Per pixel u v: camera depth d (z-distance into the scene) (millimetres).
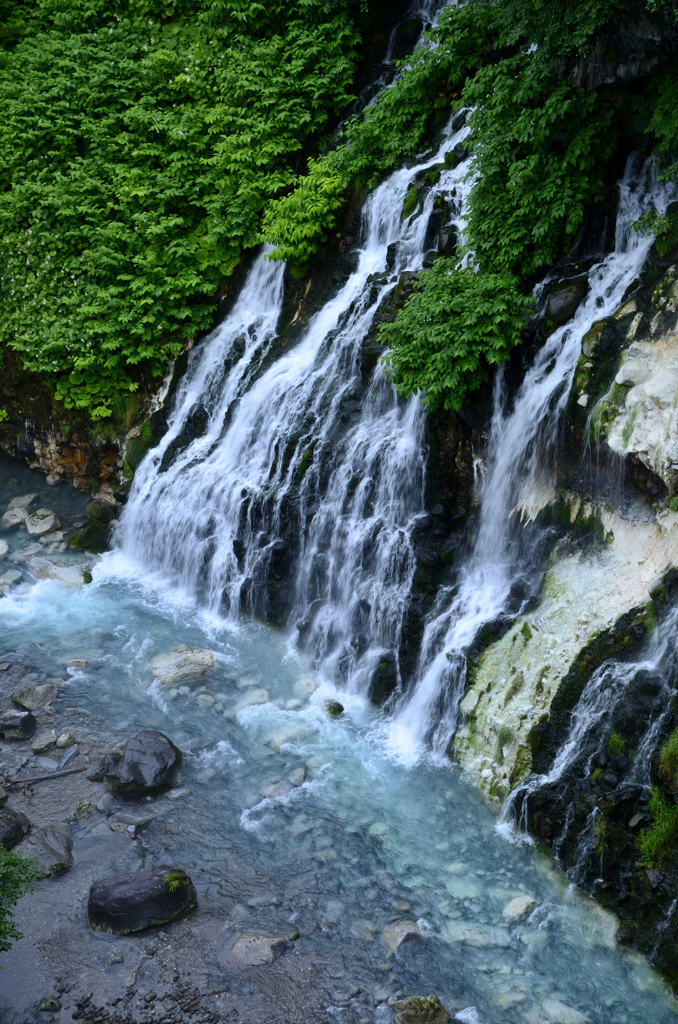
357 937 6777
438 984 6383
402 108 12844
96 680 10133
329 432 11258
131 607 11773
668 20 8773
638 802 6855
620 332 8836
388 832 7863
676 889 6391
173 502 12594
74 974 6426
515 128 9984
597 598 8242
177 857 7574
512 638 8656
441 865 7488
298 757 8859
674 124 8875
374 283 11641
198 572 12125
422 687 9289
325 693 9961
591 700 7668
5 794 8172
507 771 8016
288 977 6410
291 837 7816
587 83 9945
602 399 8547
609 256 9758
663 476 7855
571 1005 6227
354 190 13055
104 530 13273
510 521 9562
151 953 6602
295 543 11078
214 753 8930
